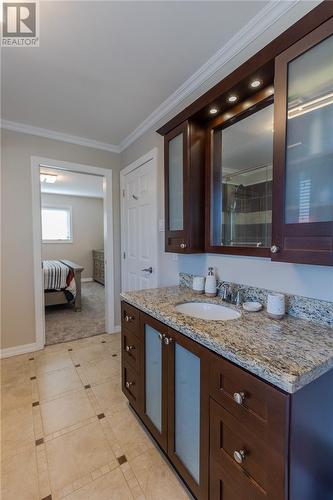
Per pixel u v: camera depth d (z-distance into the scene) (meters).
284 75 1.00
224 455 0.93
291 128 1.00
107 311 3.20
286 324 1.14
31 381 2.12
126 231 3.06
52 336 3.08
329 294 1.11
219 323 1.15
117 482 1.24
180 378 1.21
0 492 1.19
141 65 1.67
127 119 2.44
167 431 1.31
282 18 1.26
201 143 1.68
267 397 0.76
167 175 1.88
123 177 3.10
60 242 6.62
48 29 1.36
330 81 0.90
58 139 2.77
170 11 1.26
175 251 1.82
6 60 1.60
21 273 2.61
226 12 1.27
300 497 0.78
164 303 1.51
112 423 1.65
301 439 0.76
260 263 1.42
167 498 1.17
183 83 1.88
